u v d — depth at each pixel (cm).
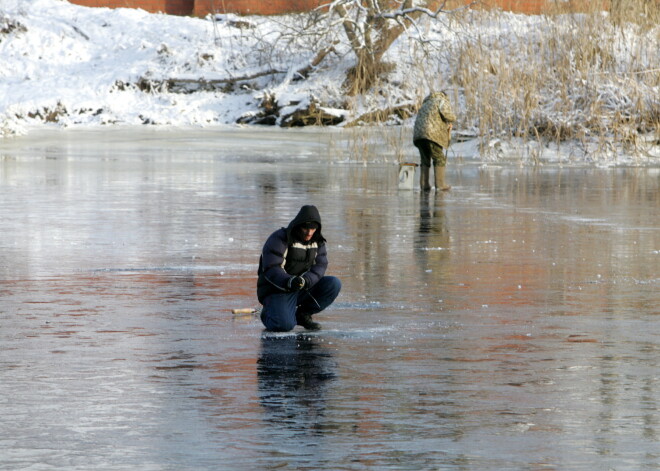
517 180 5462
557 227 3497
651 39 7162
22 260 2759
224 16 13650
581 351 1767
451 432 1316
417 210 4019
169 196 4488
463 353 1755
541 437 1297
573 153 6781
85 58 13338
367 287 2405
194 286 2403
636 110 6894
